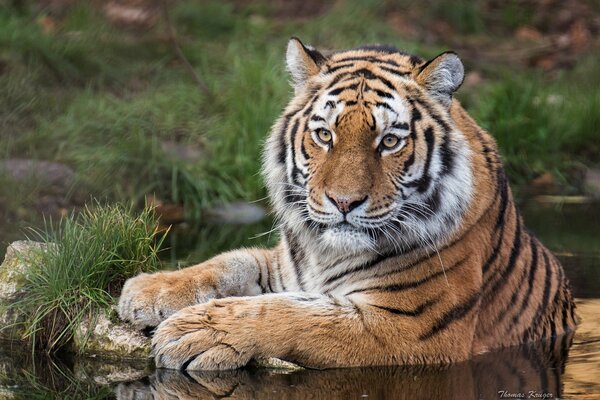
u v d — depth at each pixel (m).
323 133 10.00
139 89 20.36
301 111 10.34
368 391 9.20
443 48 24.69
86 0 23.66
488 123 19.33
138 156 17.09
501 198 10.68
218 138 18.33
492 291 10.54
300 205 10.34
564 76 23.72
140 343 10.22
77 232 11.19
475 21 27.22
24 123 18.36
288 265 10.98
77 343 10.45
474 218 10.23
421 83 10.13
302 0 27.09
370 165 9.77
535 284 11.12
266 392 9.16
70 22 22.27
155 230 11.62
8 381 9.61
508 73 21.50
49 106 18.92
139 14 24.44
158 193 16.67
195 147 18.31
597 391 9.19
